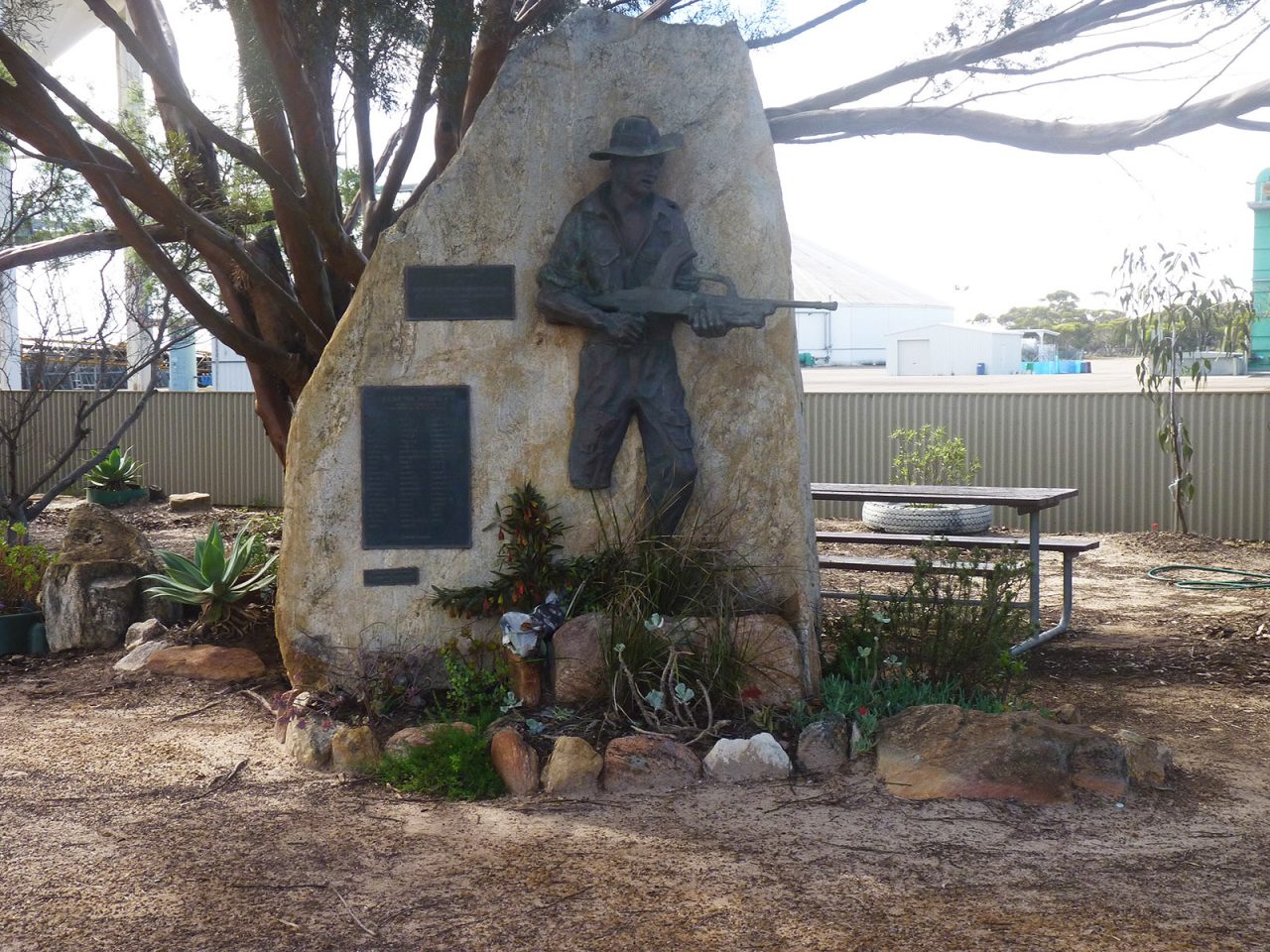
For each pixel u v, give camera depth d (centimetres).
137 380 2206
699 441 669
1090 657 837
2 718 673
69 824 511
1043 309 7281
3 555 890
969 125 929
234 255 820
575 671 607
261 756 603
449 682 641
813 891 438
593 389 652
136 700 704
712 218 676
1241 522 1473
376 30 761
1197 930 405
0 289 1167
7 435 1145
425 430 663
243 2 789
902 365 3809
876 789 541
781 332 671
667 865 462
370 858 473
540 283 654
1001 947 394
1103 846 482
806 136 948
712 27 682
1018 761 537
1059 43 871
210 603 796
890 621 672
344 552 662
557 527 662
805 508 673
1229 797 541
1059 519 1570
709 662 602
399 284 662
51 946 399
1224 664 810
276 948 398
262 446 1969
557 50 670
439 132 962
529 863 466
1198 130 878
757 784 549
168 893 441
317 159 777
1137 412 1523
